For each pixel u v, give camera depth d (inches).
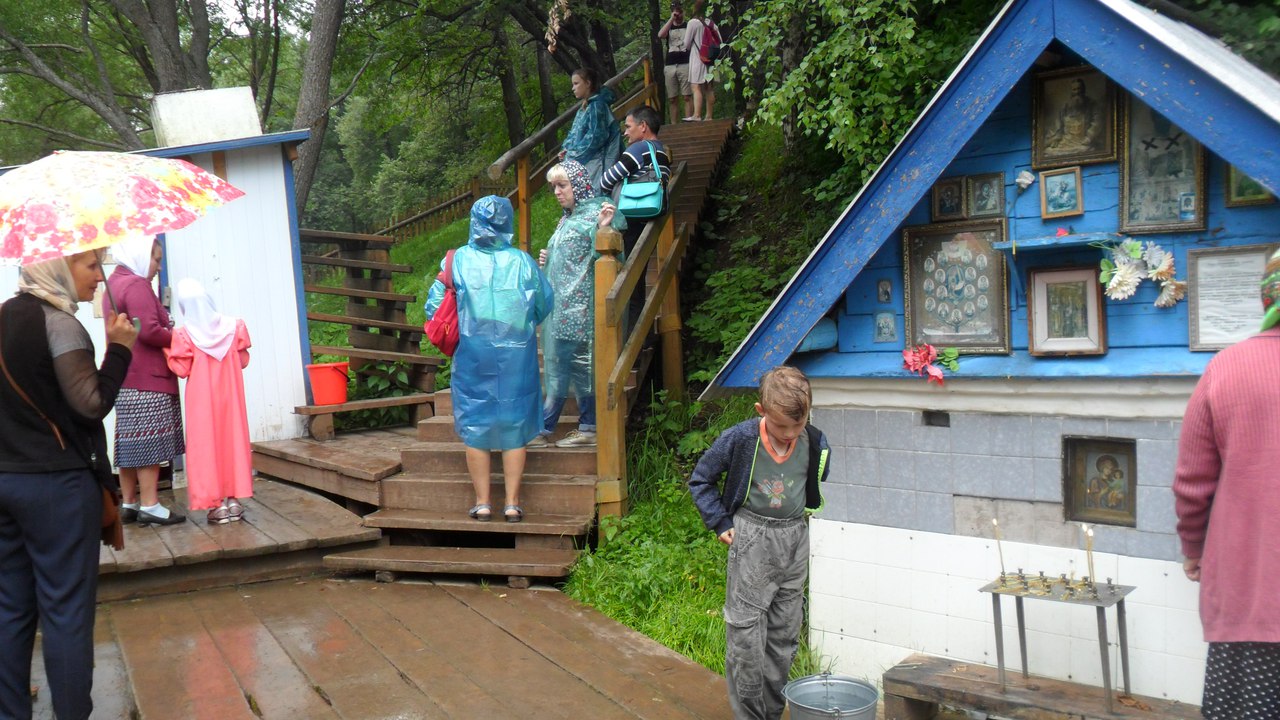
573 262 228.5
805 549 126.6
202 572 204.1
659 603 185.6
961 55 224.7
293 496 250.1
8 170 224.4
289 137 285.9
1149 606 128.2
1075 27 117.3
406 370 327.9
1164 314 124.3
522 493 217.3
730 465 122.7
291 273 292.2
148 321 208.5
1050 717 122.5
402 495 228.4
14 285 252.5
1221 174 118.3
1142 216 123.5
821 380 157.2
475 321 203.9
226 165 282.2
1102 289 128.0
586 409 232.7
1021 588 127.3
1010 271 135.6
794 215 343.0
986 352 137.9
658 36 516.1
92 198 117.4
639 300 272.2
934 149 130.5
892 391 149.9
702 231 362.3
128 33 561.3
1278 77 168.9
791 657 130.9
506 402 206.1
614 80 415.5
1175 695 126.3
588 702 145.8
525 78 818.8
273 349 287.9
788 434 115.6
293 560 213.0
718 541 198.8
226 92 294.4
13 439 122.8
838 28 228.7
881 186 135.9
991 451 141.3
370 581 209.6
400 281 546.0
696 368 293.7
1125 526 130.4
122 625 182.7
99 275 132.3
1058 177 129.7
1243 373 95.6
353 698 148.2
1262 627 91.2
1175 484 103.0
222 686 153.3
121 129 520.4
